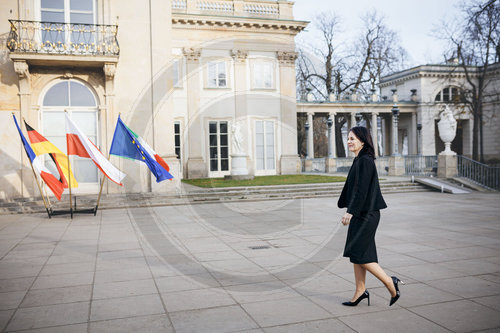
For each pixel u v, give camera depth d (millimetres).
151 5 13656
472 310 3586
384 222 8609
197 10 21031
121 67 13422
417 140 33656
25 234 7863
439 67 33500
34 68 12586
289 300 3918
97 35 13250
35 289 4379
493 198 13203
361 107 31453
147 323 3396
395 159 20328
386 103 32188
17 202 11680
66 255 6023
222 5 21547
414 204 11805
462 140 36125
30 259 5797
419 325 3271
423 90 33469
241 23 21297
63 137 12977
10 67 12320
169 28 13773
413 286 4285
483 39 21859
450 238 6820
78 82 13086
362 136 3699
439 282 4410
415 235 7133
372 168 3557
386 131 35594
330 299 3926
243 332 3184
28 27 12555
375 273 3537
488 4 20453
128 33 13508
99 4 13305
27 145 9914
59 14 13016
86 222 9250
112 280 4688
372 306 3725
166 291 4250
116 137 10594
